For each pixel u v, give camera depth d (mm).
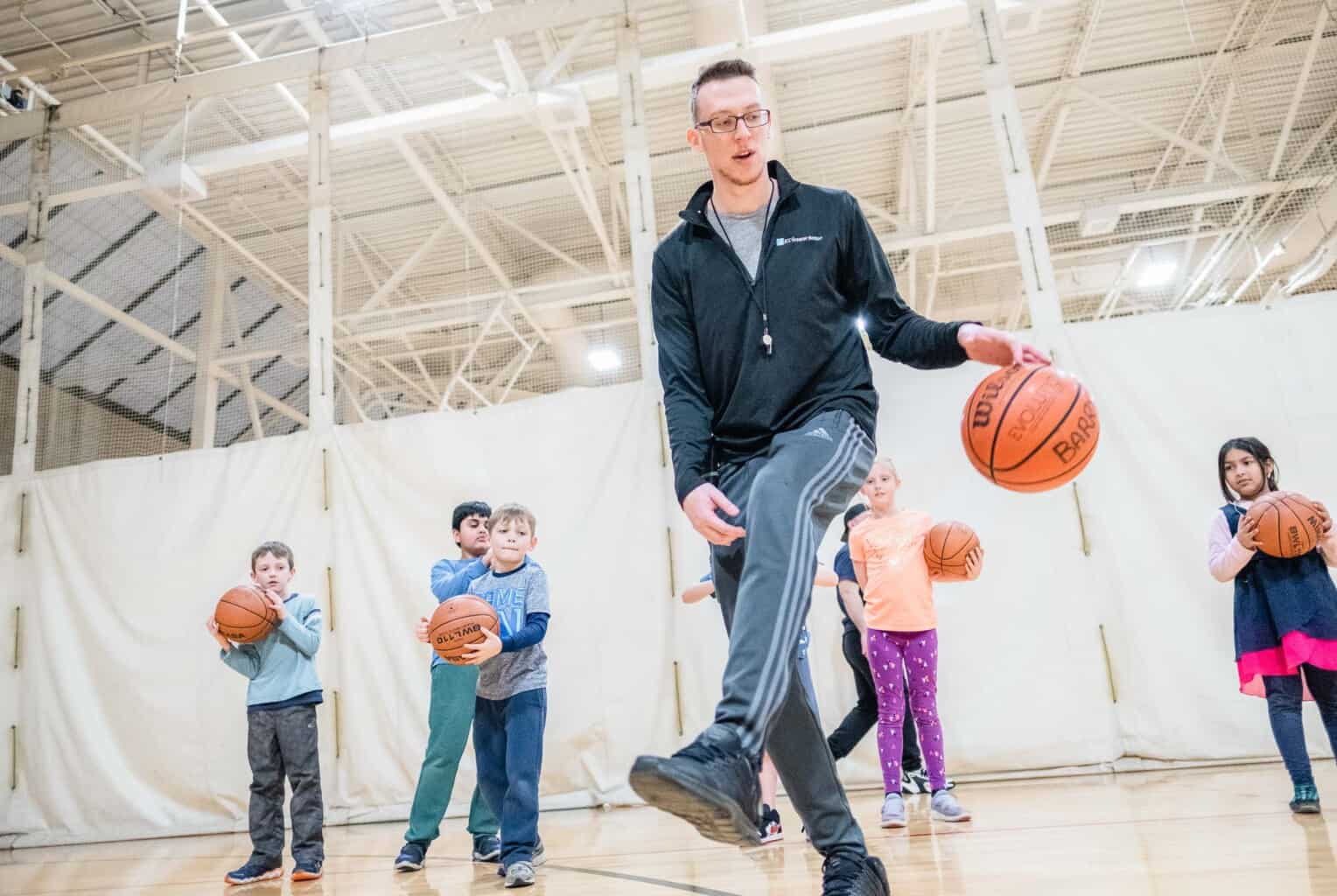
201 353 6531
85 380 5848
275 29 6277
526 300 8445
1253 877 1842
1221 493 4262
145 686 4793
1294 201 7223
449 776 3146
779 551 1225
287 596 3406
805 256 1529
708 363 1578
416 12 6207
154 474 5117
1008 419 1432
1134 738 4082
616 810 4211
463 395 9430
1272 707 2791
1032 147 7977
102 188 6129
